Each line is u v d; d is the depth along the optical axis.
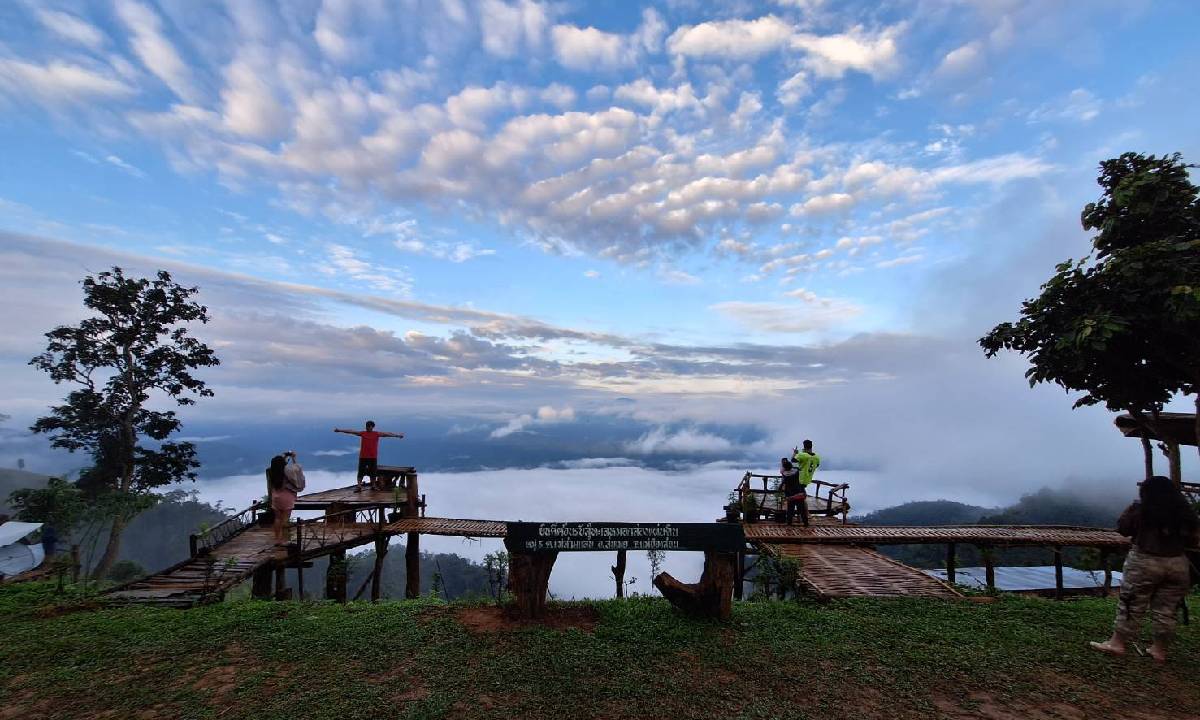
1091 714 5.12
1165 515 6.17
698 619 7.36
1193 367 9.64
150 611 8.15
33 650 6.40
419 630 6.82
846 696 5.35
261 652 6.23
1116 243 10.38
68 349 27.61
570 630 6.81
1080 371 10.31
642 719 4.86
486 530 16.06
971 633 7.11
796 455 16.80
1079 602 9.11
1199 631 7.18
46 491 12.88
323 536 14.09
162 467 30.11
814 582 10.37
